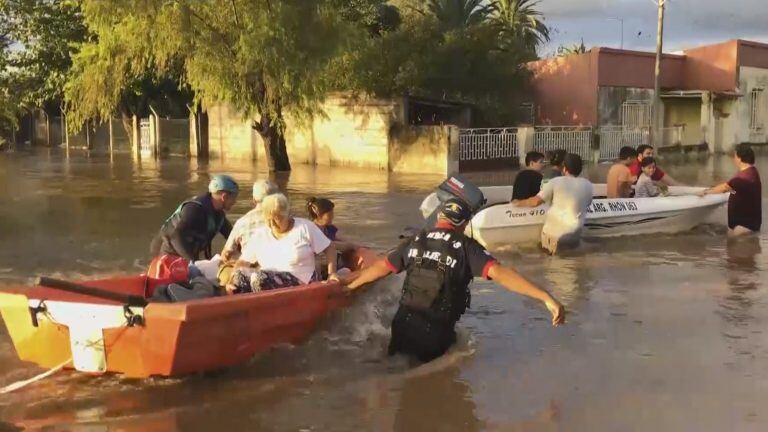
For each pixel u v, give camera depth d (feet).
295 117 73.72
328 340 20.24
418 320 18.66
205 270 22.52
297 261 20.29
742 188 37.14
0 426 15.33
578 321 22.44
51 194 54.75
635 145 96.37
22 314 17.66
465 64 83.87
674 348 19.97
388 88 79.97
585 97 97.55
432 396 16.78
